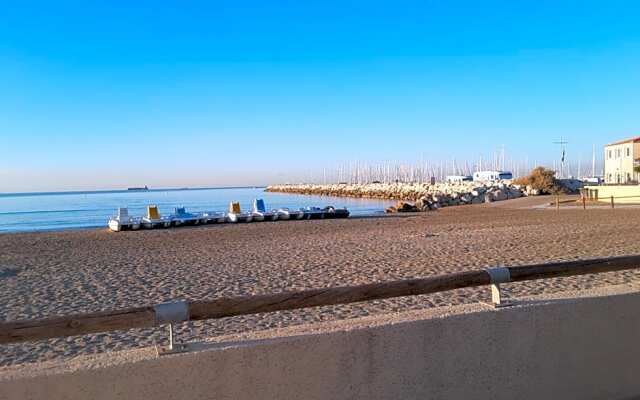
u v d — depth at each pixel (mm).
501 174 136750
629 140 67562
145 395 2473
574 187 78750
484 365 3090
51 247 23312
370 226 29984
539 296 3428
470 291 9453
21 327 2396
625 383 3434
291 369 2709
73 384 2371
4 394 2279
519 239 19156
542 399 3217
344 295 2930
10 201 141375
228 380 2602
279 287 11242
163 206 84250
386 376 2887
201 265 15258
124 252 20062
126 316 2547
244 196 142750
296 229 29203
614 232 20281
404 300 8945
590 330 3355
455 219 34281
